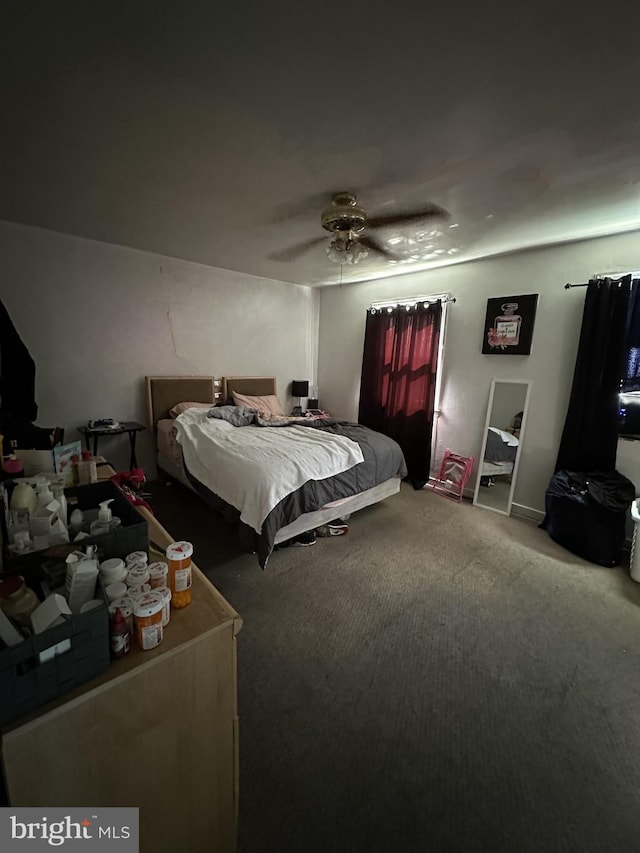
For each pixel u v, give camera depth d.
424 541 2.80
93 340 3.34
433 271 3.84
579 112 1.34
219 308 4.12
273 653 1.70
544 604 2.12
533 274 3.11
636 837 1.09
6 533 0.97
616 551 2.51
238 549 2.56
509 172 1.79
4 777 0.61
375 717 1.42
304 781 1.20
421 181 1.90
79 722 0.66
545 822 1.12
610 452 2.73
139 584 0.83
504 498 3.38
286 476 2.31
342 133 1.51
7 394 2.15
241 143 1.60
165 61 1.14
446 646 1.79
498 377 3.42
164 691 0.77
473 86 1.23
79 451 1.62
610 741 1.37
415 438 3.99
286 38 1.05
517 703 1.50
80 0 0.93
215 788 0.92
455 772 1.24
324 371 5.13
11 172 1.90
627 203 2.13
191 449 2.95
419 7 0.94
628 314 2.59
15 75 1.20
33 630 0.64
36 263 2.96
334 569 2.39
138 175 1.91
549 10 0.94
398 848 1.04
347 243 2.35
